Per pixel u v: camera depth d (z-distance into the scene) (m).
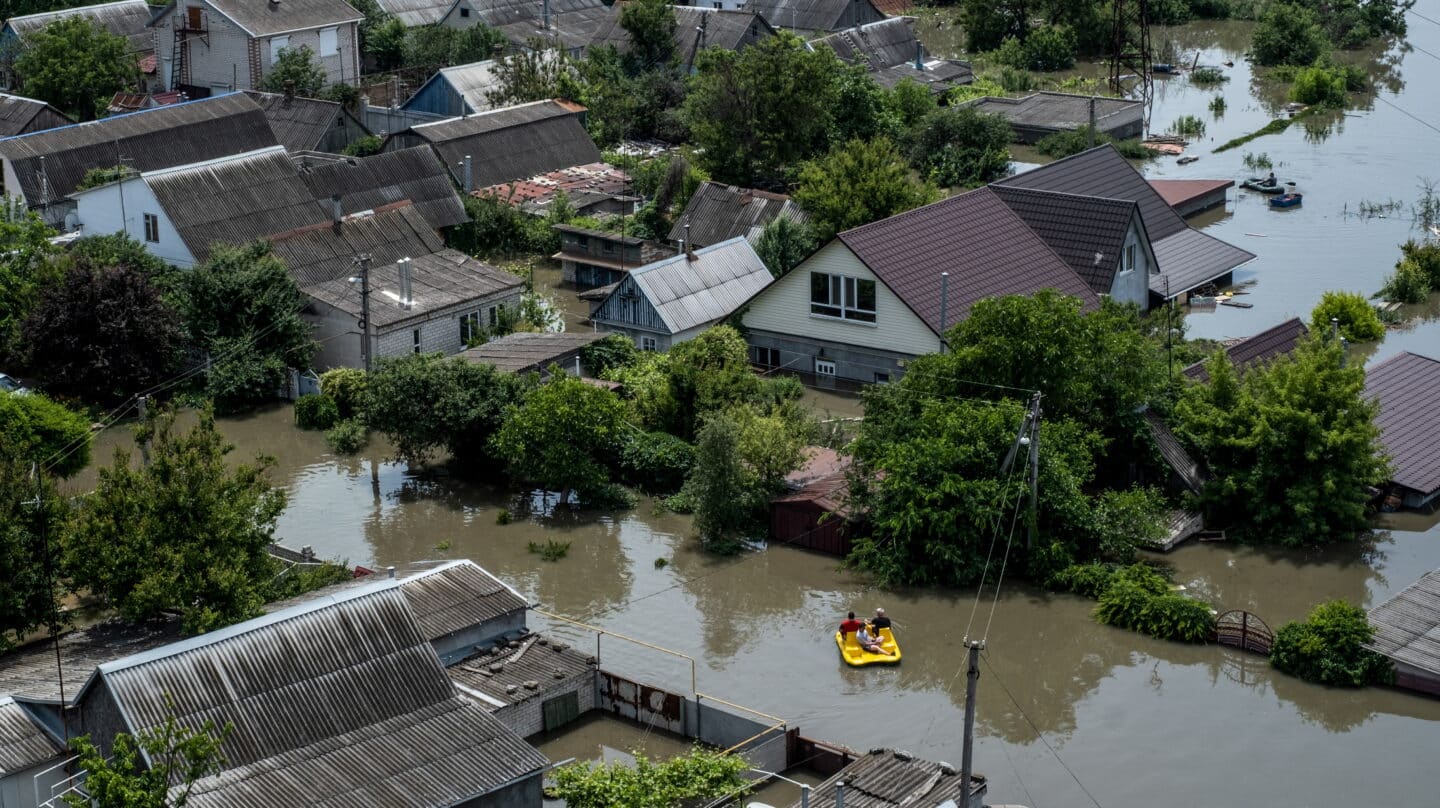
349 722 33.94
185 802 30.16
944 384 48.34
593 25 110.69
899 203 69.44
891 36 109.75
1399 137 95.94
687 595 45.72
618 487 51.75
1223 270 68.88
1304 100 104.56
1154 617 42.84
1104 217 61.94
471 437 53.09
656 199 77.38
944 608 44.59
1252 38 120.25
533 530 50.00
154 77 101.25
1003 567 45.66
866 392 48.75
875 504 46.84
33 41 98.19
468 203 76.81
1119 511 45.84
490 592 41.06
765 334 60.03
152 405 47.53
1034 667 41.41
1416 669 39.34
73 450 52.16
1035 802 35.34
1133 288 63.28
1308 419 46.47
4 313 60.81
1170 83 111.94
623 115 94.62
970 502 45.03
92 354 58.19
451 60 103.38
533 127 85.94
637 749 38.03
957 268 58.25
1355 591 44.81
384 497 52.56
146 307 59.00
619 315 61.59
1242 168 89.56
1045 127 94.88
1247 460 48.28
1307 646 40.34
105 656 38.12
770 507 48.94
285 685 33.97
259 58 96.50
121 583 39.72
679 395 54.09
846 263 57.00
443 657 39.41
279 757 32.72
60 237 70.81
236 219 68.44
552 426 50.28
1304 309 66.62
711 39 105.75
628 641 42.97
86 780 29.55
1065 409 48.16
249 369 59.47
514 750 33.50
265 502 43.00
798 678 41.09
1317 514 47.06
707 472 47.84
